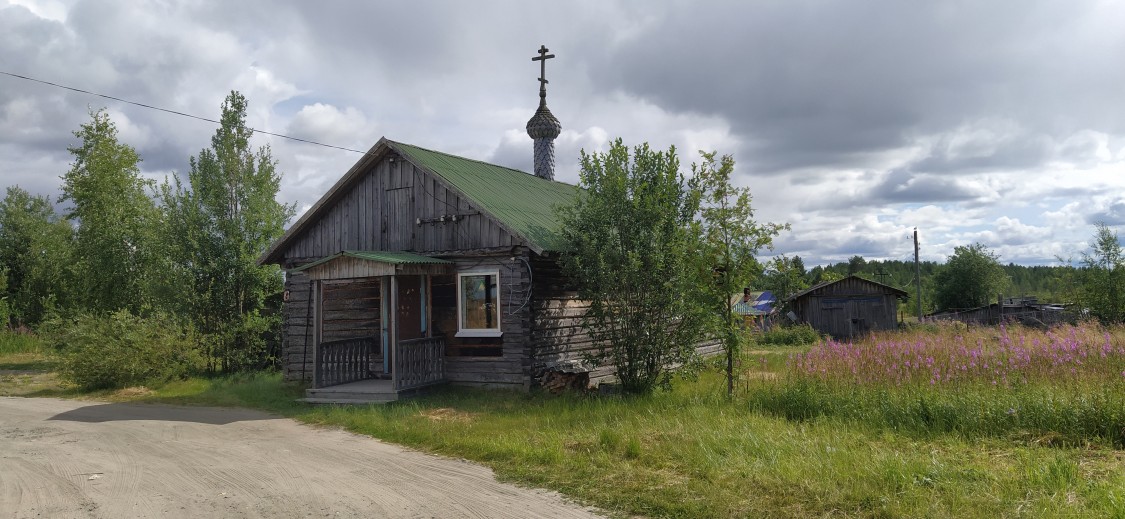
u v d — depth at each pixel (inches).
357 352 620.4
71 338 698.8
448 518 241.8
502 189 671.1
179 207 768.9
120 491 284.2
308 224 685.3
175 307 749.9
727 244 469.1
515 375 562.9
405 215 630.5
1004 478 249.8
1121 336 509.0
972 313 1332.4
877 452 298.0
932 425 339.3
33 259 1688.0
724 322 478.9
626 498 256.8
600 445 334.0
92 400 604.7
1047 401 331.6
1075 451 288.5
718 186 474.6
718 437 328.2
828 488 249.1
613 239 513.3
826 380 426.0
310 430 434.6
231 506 260.8
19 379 775.1
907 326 1237.1
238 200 807.7
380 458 343.0
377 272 542.9
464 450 350.3
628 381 515.8
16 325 1555.1
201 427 450.0
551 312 592.4
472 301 593.6
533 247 542.0
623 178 512.7
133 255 970.1
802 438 326.6
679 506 243.3
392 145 621.3
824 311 1295.5
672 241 503.8
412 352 556.7
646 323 509.4
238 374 732.0
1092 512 213.5
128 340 692.1
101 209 1017.5
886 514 223.5
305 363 670.5
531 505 255.4
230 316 776.9
